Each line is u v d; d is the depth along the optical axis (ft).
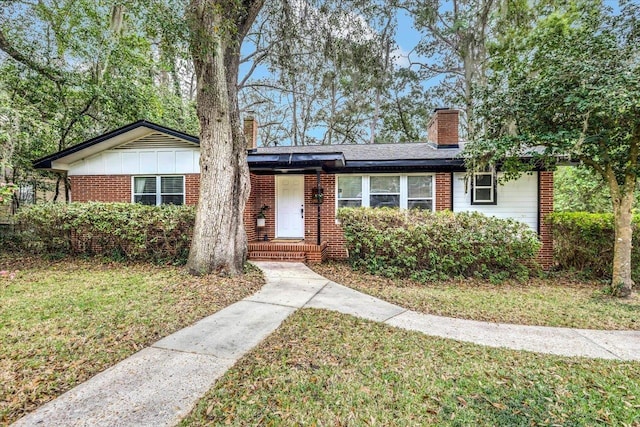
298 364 10.76
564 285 22.84
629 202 19.79
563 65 18.04
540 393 9.27
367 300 18.40
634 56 16.78
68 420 7.80
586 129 18.26
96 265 26.48
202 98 22.50
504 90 21.48
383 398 8.98
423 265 24.30
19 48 34.96
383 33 55.47
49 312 15.24
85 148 33.06
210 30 19.65
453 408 8.55
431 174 31.63
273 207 35.01
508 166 23.63
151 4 17.52
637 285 22.43
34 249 31.12
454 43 69.00
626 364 11.10
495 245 23.57
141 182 34.53
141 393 8.98
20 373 9.82
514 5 53.62
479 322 15.29
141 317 14.70
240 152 24.07
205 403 8.57
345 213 25.99
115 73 40.75
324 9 27.91
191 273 22.89
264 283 21.91
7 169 37.78
